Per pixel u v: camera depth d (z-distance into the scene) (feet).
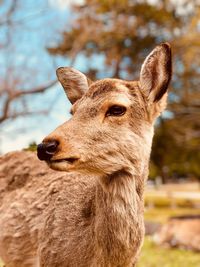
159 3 102.73
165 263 42.16
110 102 15.43
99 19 85.97
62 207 17.98
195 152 116.06
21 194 21.18
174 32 102.68
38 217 19.54
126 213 15.74
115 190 15.76
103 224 15.88
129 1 95.61
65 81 18.60
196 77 104.17
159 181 167.22
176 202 107.65
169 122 110.63
